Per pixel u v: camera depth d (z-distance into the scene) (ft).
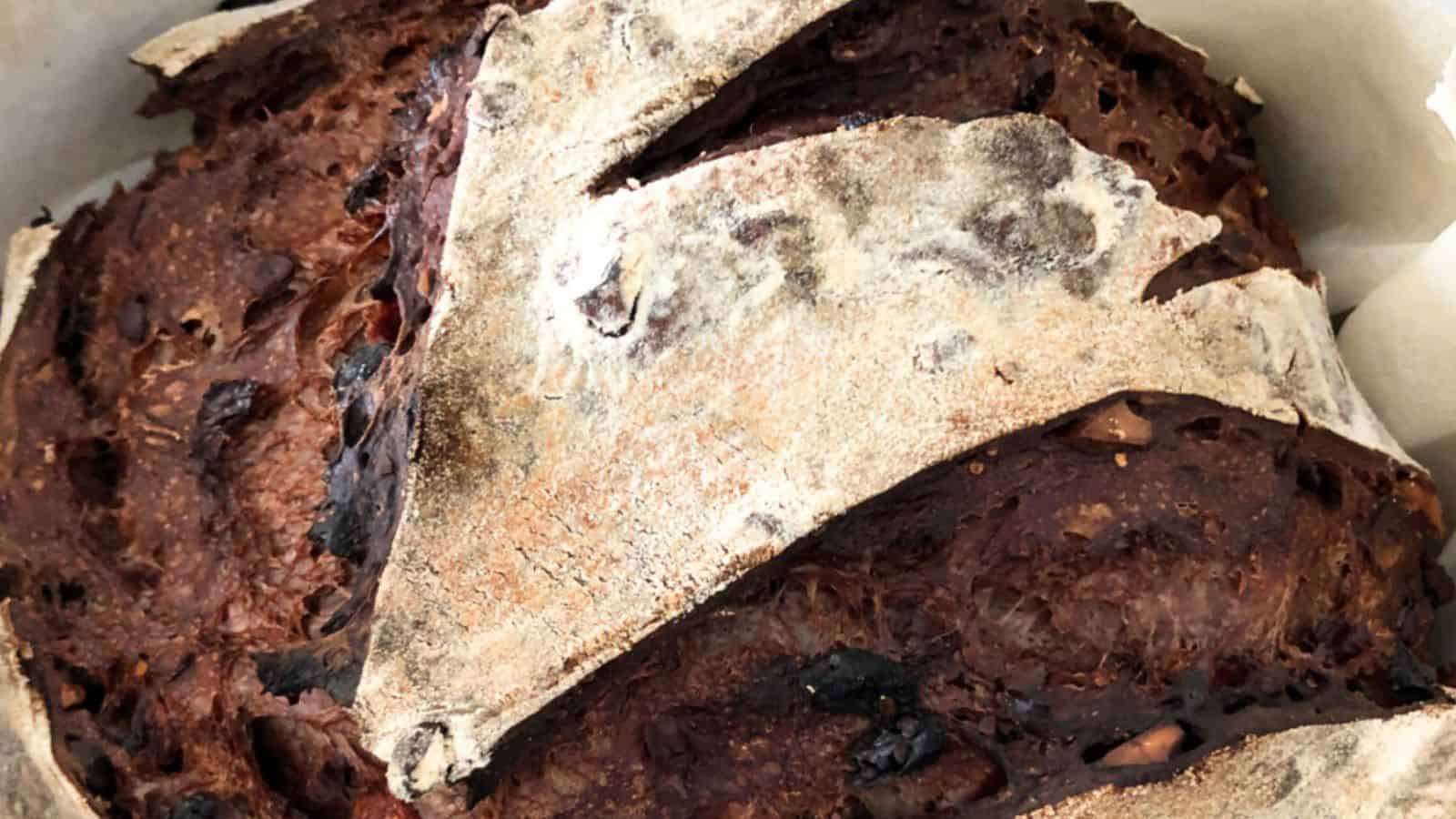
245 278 1.07
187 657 0.98
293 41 1.12
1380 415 1.07
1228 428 0.93
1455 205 1.09
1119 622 0.94
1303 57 1.11
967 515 0.91
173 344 1.06
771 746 0.95
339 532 0.94
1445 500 1.07
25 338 1.06
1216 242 0.95
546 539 0.89
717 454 0.89
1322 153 1.14
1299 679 0.95
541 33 0.95
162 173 1.11
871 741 0.95
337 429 0.99
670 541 0.89
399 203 0.97
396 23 1.12
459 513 0.89
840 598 0.92
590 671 0.88
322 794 0.96
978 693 0.94
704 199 0.91
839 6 0.94
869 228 0.91
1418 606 0.99
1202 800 0.94
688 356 0.90
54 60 1.14
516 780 0.93
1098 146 0.98
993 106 0.97
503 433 0.90
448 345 0.90
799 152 0.91
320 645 0.92
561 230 0.92
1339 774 0.95
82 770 0.99
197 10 1.17
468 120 0.94
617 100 0.94
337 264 1.06
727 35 0.94
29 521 1.02
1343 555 0.96
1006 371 0.90
